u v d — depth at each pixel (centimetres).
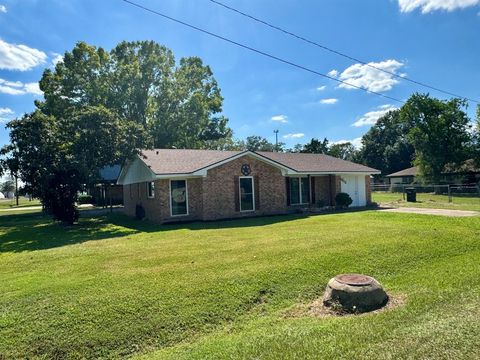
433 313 555
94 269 809
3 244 1329
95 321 566
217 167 1789
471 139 4416
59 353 504
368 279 657
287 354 445
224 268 791
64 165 1752
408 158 6494
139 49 3784
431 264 893
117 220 2070
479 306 573
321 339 481
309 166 2309
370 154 6862
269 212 1953
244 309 639
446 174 4547
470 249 1026
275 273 765
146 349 523
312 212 2066
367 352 431
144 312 595
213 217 1769
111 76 3506
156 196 1772
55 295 648
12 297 646
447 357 407
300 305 661
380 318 548
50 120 1853
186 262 845
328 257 879
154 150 2180
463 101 4325
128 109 3603
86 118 1891
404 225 1345
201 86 4316
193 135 3956
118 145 1902
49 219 2372
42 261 934
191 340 542
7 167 1767
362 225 1362
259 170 1928
